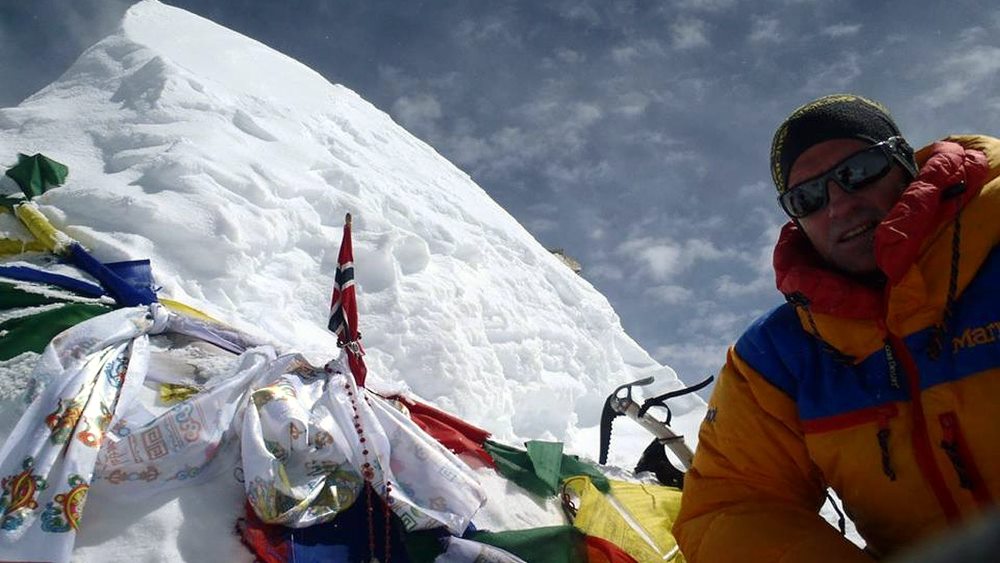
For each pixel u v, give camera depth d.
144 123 5.82
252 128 6.50
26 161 4.69
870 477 2.19
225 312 4.34
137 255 4.26
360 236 5.71
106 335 3.14
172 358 3.37
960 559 0.59
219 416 2.96
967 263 2.07
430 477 3.06
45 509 2.52
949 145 2.19
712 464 2.46
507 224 9.01
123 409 2.96
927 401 2.08
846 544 2.21
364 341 5.11
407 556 2.88
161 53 6.93
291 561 2.70
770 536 2.25
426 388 5.11
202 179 5.06
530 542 3.05
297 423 2.93
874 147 2.16
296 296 5.11
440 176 9.02
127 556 2.57
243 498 2.87
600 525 3.43
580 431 6.49
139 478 2.78
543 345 6.86
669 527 3.61
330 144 7.38
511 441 5.45
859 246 2.20
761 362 2.38
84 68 6.63
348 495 2.93
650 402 4.27
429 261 6.15
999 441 2.01
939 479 2.08
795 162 2.25
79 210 4.47
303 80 8.66
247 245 4.84
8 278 3.79
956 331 2.07
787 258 2.36
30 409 2.74
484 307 6.38
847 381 2.21
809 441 2.28
